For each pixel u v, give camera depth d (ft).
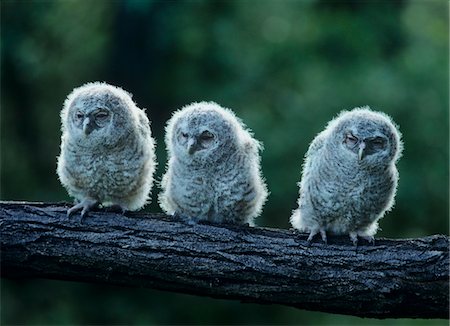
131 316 52.95
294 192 51.11
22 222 22.36
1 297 53.11
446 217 53.88
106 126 23.70
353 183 24.18
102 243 22.36
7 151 59.06
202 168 23.99
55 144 59.26
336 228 24.82
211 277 22.33
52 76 60.18
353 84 53.52
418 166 53.57
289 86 56.59
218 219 24.57
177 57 57.52
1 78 58.90
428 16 62.08
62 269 22.44
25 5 58.75
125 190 24.49
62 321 52.19
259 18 59.82
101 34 59.52
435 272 21.86
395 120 53.36
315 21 59.00
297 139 51.88
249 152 24.40
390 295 21.89
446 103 53.88
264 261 22.30
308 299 22.29
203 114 24.11
